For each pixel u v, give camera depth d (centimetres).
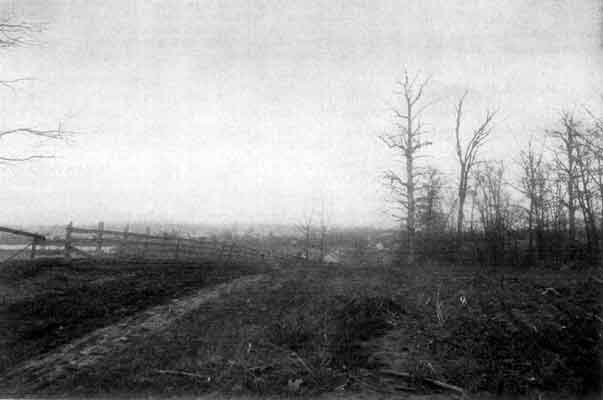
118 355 562
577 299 838
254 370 520
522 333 654
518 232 2089
